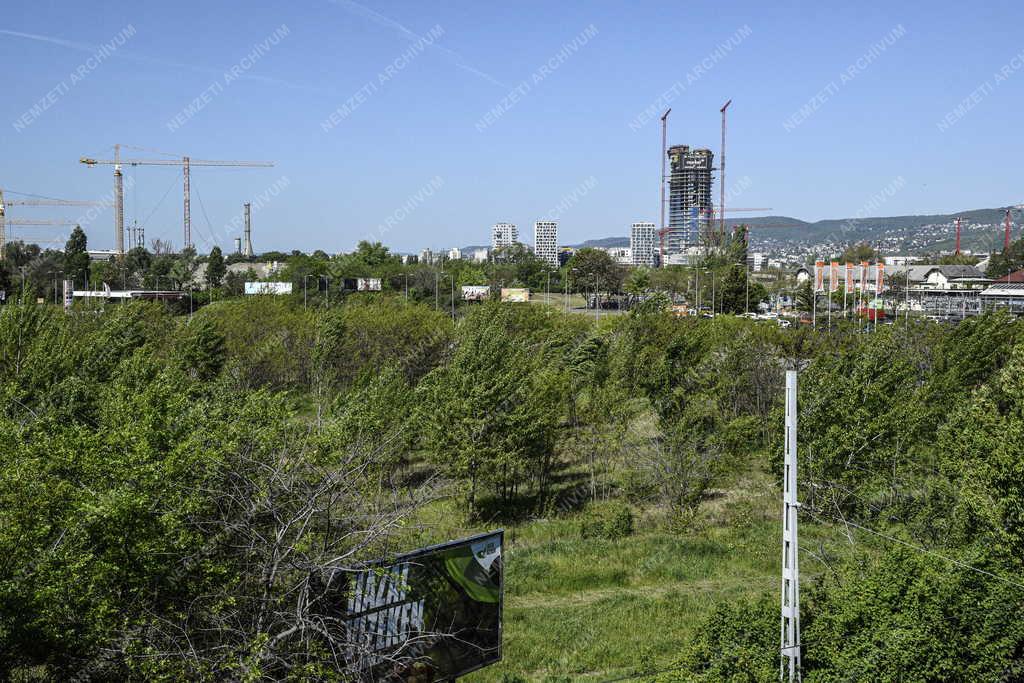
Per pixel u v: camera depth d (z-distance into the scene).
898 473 29.33
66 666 12.73
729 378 44.34
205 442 15.86
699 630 17.81
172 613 13.34
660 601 24.55
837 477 30.41
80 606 12.45
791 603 14.83
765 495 36.66
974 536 20.47
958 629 16.20
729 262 158.38
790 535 14.78
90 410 24.86
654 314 55.12
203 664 12.57
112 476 14.16
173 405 19.06
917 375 39.84
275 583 13.90
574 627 22.70
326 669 13.08
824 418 31.30
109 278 118.38
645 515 33.88
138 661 12.61
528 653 21.11
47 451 14.21
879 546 22.67
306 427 21.08
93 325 48.84
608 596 25.31
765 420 40.66
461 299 101.94
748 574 27.11
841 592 17.59
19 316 34.22
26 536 12.73
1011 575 17.53
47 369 30.91
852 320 84.69
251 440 16.69
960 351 41.03
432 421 33.44
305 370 54.53
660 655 20.22
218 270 127.56
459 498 33.81
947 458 23.67
